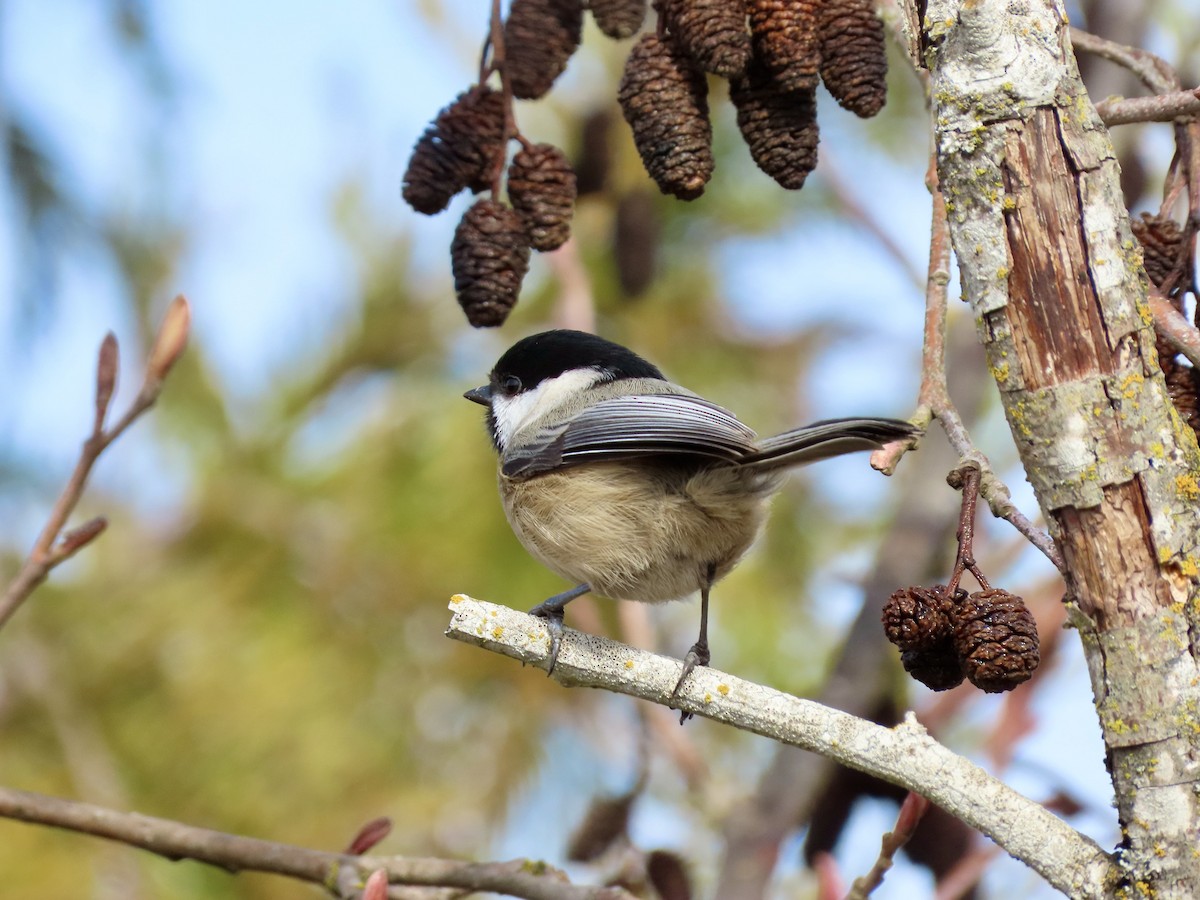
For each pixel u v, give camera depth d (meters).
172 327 6.27
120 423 6.17
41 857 10.05
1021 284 4.47
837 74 6.13
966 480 5.02
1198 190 5.71
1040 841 4.59
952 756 4.82
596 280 11.11
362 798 10.41
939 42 4.61
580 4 6.92
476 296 6.39
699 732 10.68
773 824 8.41
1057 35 4.53
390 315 11.32
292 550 11.10
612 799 7.93
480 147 6.57
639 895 7.48
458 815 10.46
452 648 10.77
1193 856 4.27
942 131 4.59
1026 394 4.48
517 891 6.44
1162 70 6.36
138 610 11.27
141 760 10.65
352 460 11.16
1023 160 4.48
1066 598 4.59
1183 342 5.21
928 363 5.79
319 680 10.68
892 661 9.16
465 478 10.74
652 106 6.12
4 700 11.00
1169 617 4.35
